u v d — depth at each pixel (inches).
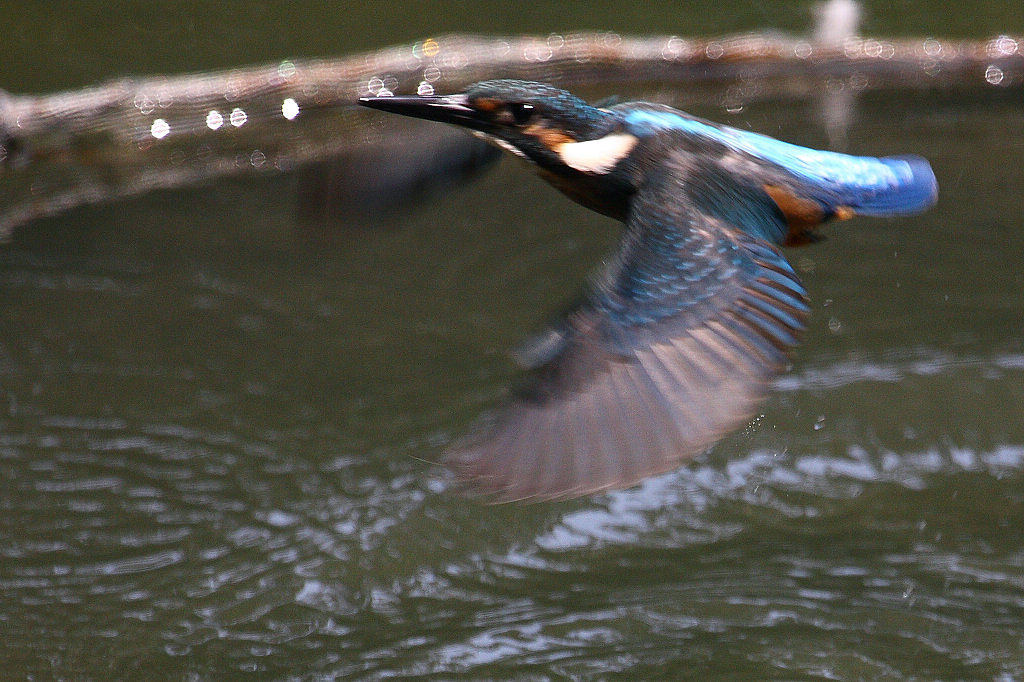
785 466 442.9
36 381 487.5
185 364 498.3
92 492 435.5
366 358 501.7
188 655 372.5
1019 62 657.6
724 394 184.1
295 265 559.5
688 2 752.3
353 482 439.5
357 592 396.2
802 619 383.6
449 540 415.5
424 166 261.4
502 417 177.5
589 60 628.7
